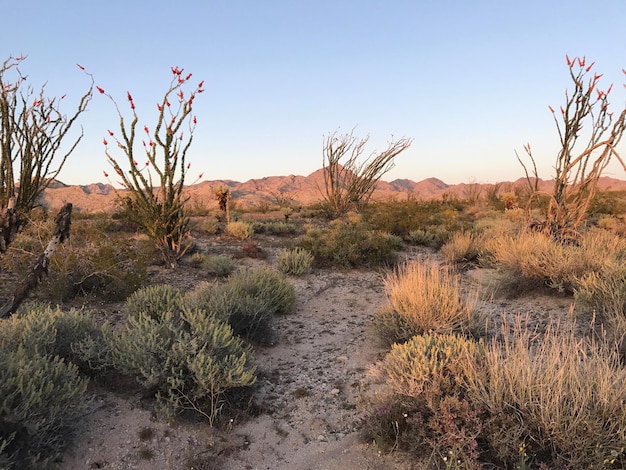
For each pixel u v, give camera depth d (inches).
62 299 242.5
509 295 272.4
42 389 112.3
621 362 153.1
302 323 240.5
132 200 349.1
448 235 496.1
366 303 280.2
